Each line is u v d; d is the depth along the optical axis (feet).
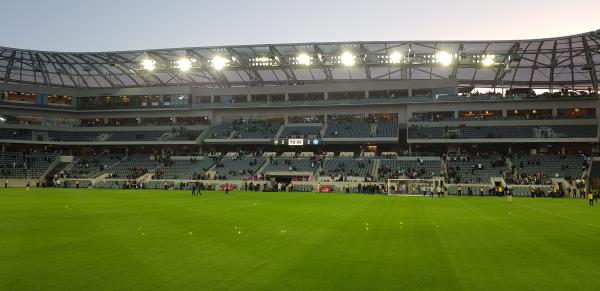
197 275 42.65
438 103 287.07
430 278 42.14
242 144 308.40
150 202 142.31
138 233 70.08
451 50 245.24
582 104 265.54
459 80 296.51
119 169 296.51
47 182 284.82
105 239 63.72
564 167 242.78
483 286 39.47
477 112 283.79
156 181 265.95
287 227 78.28
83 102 336.49
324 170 267.39
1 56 291.79
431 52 248.73
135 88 331.16
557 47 236.02
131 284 39.29
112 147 331.98
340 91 305.12
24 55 293.64
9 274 42.70
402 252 54.75
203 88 325.83
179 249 55.93
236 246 58.34
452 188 231.50
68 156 312.91
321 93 310.24
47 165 302.86
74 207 120.16
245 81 317.83
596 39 223.10
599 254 54.08
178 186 262.26
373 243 61.21
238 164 287.28
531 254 53.93
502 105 278.67
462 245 60.03
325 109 310.04
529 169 245.45
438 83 289.53
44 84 333.83
